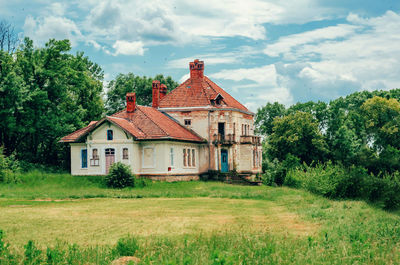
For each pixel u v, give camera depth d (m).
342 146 78.62
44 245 16.31
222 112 55.50
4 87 48.62
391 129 79.38
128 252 13.96
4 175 42.50
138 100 85.06
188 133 53.62
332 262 12.41
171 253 13.40
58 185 41.97
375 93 95.81
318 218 22.66
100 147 46.88
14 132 53.50
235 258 12.39
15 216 24.16
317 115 85.12
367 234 16.62
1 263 12.39
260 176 57.78
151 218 23.45
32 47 54.66
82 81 58.47
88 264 12.60
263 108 98.06
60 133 54.56
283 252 13.09
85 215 24.69
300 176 43.16
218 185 44.97
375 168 53.47
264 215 24.66
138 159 46.88
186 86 58.38
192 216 24.28
